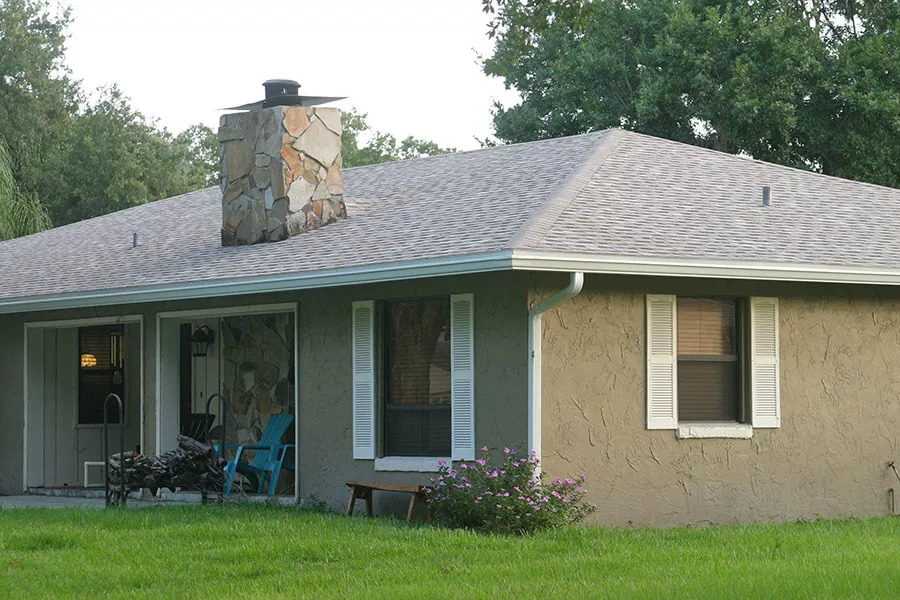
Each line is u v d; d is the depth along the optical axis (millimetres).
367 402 14281
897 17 31359
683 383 13836
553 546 11320
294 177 16062
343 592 9250
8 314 19156
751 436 14086
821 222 15422
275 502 15188
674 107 30016
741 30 29203
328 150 16406
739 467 13992
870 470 14961
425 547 11188
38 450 18969
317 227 16172
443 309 13852
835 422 14734
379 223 15398
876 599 8594
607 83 32344
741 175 16812
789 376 14438
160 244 18656
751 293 14188
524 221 13062
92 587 9672
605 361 13234
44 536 11781
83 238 21422
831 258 13922
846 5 32844
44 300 17406
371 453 14180
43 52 47375
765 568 9898
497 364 13055
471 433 13242
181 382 18625
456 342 13453
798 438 14445
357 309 14445
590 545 11422
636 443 13352
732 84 28406
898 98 28094
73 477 19406
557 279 13000
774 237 14289
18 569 10383
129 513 13727
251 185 16484
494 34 17094
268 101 16469
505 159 17344
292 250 15289
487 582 9547
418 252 13070
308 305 15133
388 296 14164
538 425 12664
